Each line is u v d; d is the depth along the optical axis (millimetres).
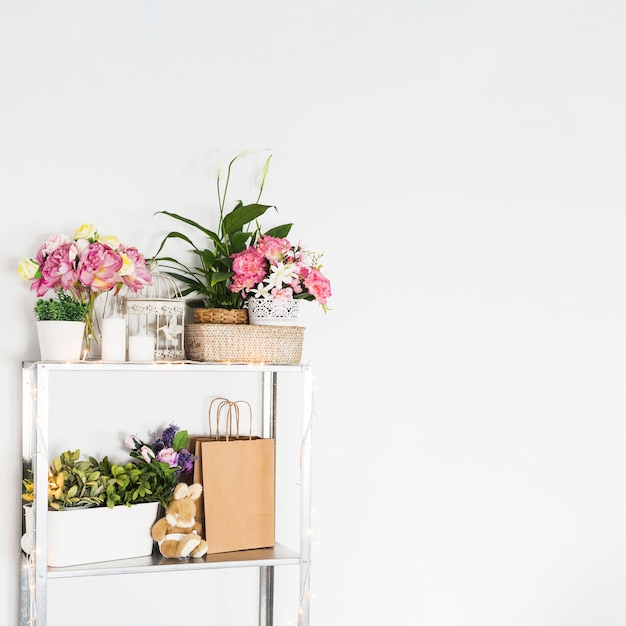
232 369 1955
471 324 2484
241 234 2141
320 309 2342
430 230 2451
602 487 2600
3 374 2064
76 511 1895
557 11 2611
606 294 2617
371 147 2402
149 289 2141
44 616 1796
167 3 2227
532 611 2521
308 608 2012
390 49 2432
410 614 2404
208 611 2232
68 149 2131
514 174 2545
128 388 2162
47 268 1922
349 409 2359
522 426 2525
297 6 2346
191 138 2236
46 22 2121
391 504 2393
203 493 2051
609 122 2635
